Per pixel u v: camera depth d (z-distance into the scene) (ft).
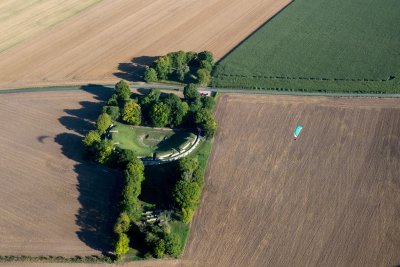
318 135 374.84
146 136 387.96
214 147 369.30
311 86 431.43
